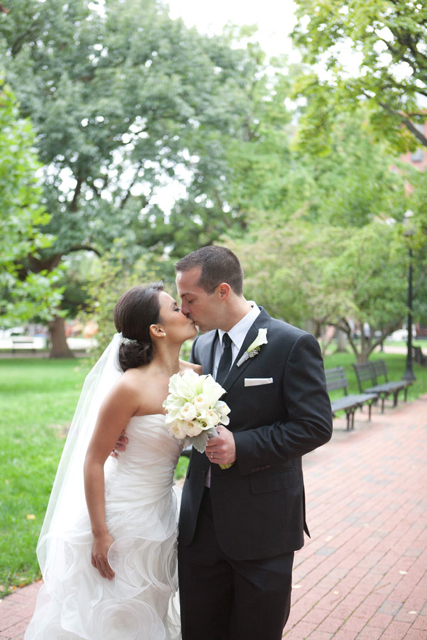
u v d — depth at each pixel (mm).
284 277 14188
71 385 16125
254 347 2389
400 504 6258
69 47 22422
